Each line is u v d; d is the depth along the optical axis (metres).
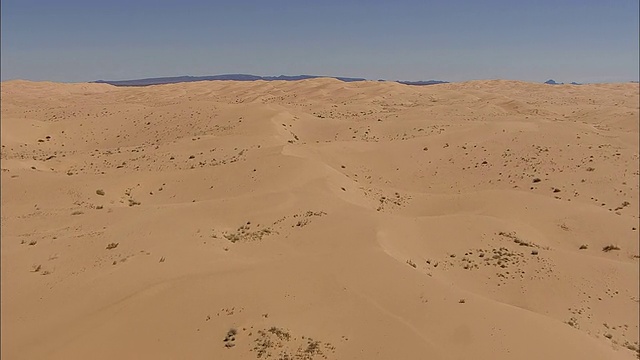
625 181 55.66
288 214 35.12
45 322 19.77
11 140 74.44
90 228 31.98
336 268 23.81
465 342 18.05
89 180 46.34
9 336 18.77
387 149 66.50
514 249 34.16
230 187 45.50
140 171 54.25
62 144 80.19
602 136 74.94
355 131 80.94
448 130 77.06
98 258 26.05
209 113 89.38
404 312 20.06
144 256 25.67
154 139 81.19
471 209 45.03
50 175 47.91
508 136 72.06
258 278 22.58
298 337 18.22
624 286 29.97
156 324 19.00
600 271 31.48
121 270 23.95
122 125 89.94
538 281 29.84
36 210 37.66
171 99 156.75
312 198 39.16
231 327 18.75
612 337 24.73
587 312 27.19
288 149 57.62
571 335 19.25
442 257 31.88
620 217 42.91
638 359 20.97
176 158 61.25
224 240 29.34
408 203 49.31
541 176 58.91
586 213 43.78
